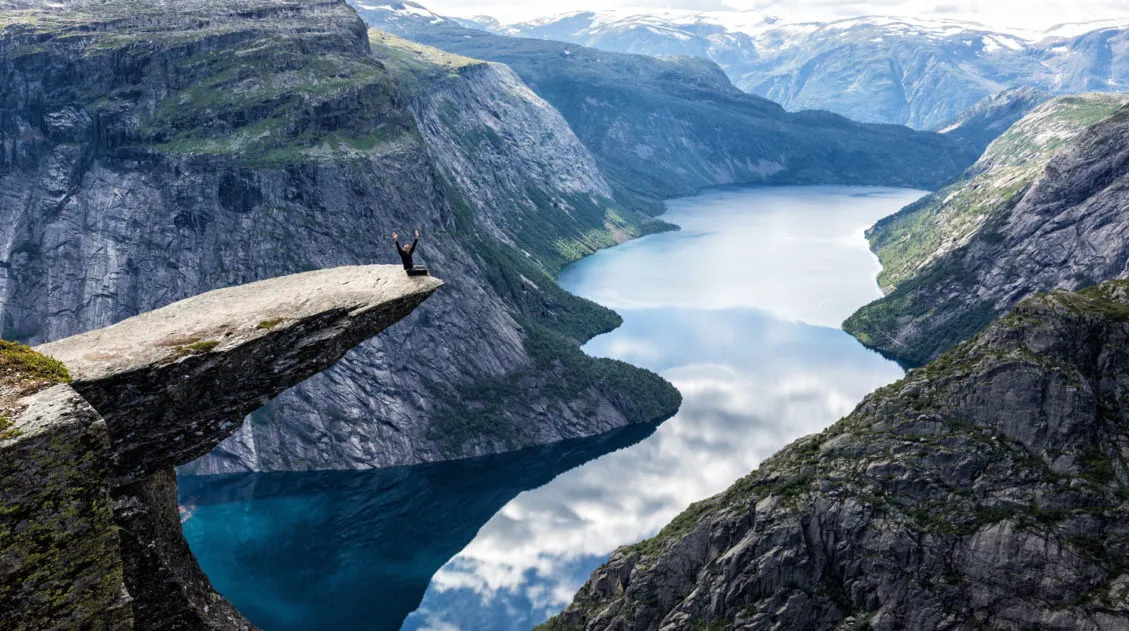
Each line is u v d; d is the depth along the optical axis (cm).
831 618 9381
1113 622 7994
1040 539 8744
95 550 1962
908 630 8925
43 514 1872
